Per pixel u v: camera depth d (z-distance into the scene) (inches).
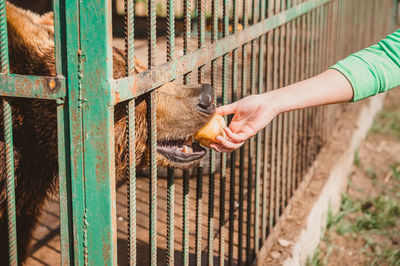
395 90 392.2
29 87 68.1
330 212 193.0
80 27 63.2
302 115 176.4
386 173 247.9
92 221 68.8
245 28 110.1
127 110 70.3
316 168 200.8
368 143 282.4
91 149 66.5
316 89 81.0
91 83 64.4
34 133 100.3
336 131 248.7
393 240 190.2
